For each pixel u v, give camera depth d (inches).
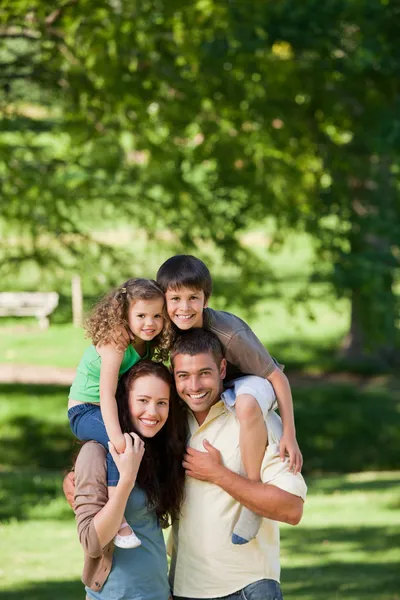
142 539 228.5
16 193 871.7
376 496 804.0
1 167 883.4
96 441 229.5
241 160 842.2
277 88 818.2
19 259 937.5
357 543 620.7
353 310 1605.6
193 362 227.3
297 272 1948.8
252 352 235.9
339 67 798.5
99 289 948.6
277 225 918.4
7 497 792.9
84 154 881.5
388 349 1582.2
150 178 880.9
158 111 816.3
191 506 234.4
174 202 909.2
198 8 753.0
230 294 959.0
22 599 468.8
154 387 226.7
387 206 895.7
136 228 1010.1
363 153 874.8
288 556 586.2
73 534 653.3
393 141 792.3
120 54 754.2
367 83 814.5
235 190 900.6
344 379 1510.8
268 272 981.2
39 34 795.4
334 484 892.0
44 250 943.0
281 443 232.4
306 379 1508.4
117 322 225.9
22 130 881.5
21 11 759.1
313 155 874.8
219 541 232.8
